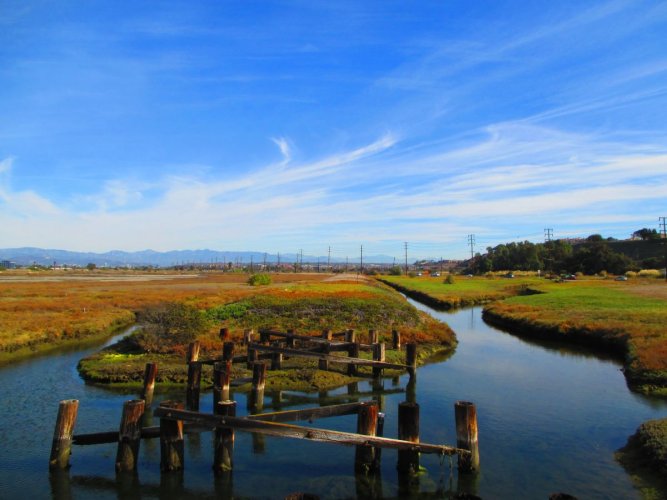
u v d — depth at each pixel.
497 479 11.29
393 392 19.69
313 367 22.73
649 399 18.09
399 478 11.36
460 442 11.59
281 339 27.11
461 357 27.53
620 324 31.84
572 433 14.41
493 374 22.91
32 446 13.41
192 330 26.73
